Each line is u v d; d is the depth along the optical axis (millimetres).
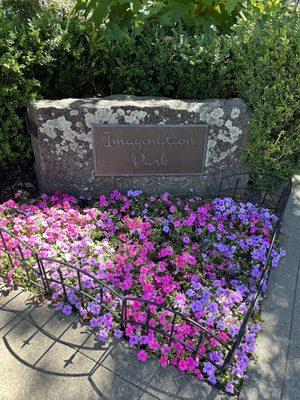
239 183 3301
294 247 2857
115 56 3213
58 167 3078
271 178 3238
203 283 2494
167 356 2072
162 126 2895
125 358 2082
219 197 3316
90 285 2355
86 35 3213
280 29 2795
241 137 3037
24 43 2900
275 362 2141
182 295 2312
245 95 2996
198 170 3145
